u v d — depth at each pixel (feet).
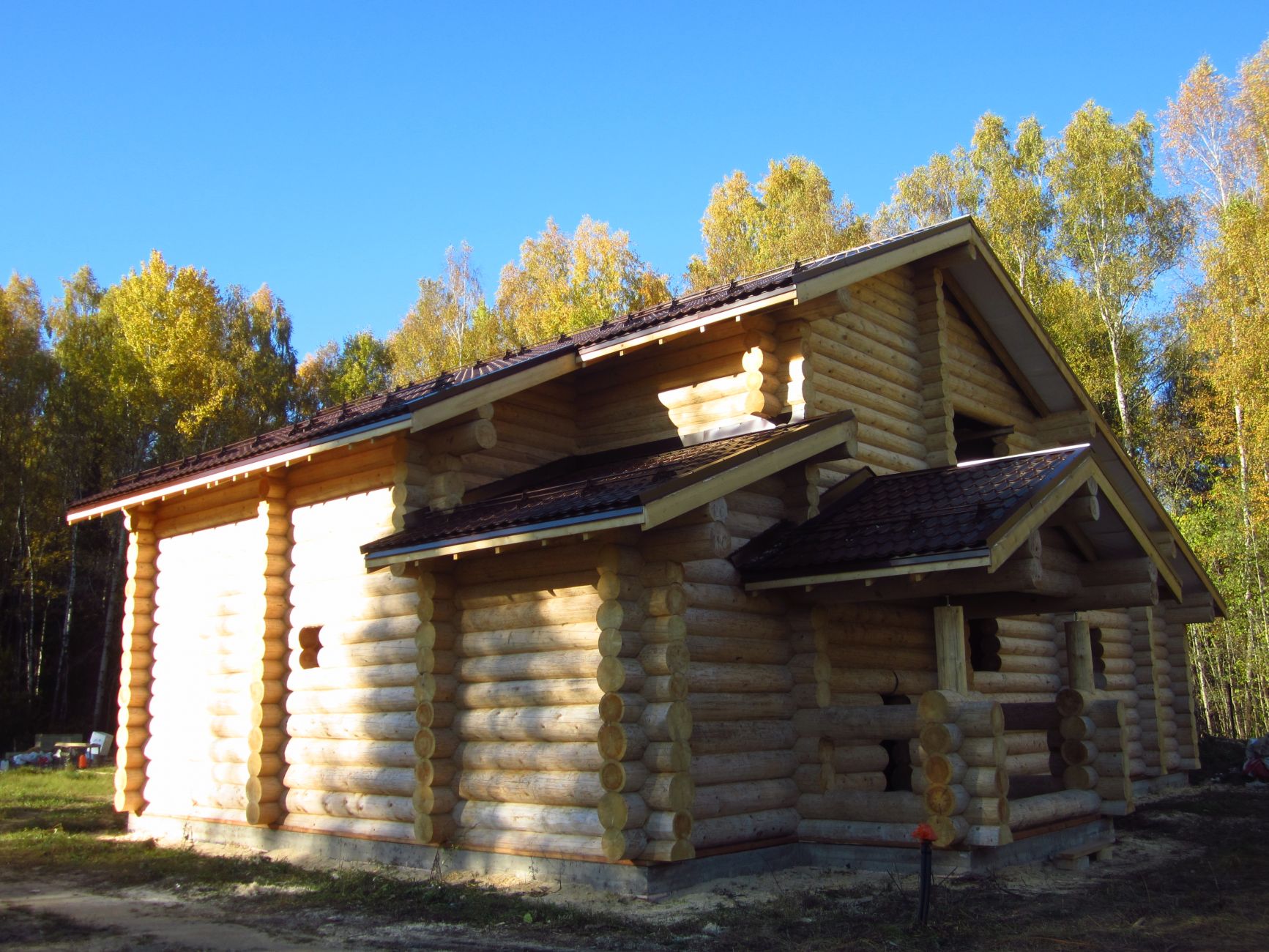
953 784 28.84
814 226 123.34
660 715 27.99
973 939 23.57
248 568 39.88
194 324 107.34
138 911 27.71
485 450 36.73
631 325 36.70
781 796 31.37
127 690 43.83
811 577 29.89
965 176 118.01
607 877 27.91
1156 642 59.26
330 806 35.06
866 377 40.68
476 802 31.40
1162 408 114.11
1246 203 87.76
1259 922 25.35
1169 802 50.49
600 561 28.68
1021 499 29.14
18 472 101.86
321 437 33.81
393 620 34.32
